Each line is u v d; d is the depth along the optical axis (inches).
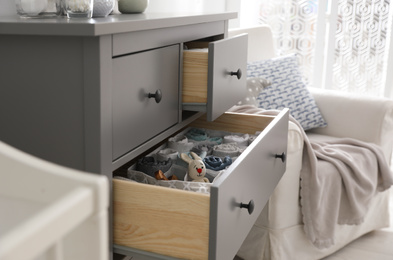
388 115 88.3
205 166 52.3
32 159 24.0
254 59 100.6
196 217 39.4
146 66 43.5
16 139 40.0
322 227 76.7
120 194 41.1
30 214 24.1
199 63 51.2
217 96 52.6
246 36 62.4
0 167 24.2
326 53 124.8
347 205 79.7
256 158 49.7
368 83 124.4
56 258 19.1
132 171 48.6
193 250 40.0
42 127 39.0
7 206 24.5
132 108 41.8
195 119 61.0
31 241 17.2
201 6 109.9
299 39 123.8
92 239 22.5
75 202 20.2
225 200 40.3
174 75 49.7
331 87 126.0
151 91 44.9
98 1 46.8
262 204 54.6
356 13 121.5
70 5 43.1
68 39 36.8
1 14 47.9
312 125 92.2
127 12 57.9
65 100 37.9
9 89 39.3
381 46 122.3
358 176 79.0
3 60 38.9
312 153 75.6
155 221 40.7
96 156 37.9
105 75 36.9
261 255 76.3
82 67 36.8
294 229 76.7
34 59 38.1
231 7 124.3
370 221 88.9
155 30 43.9
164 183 46.4
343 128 91.7
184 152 58.0
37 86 38.5
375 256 84.8
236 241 45.2
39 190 23.6
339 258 83.7
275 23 123.8
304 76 125.6
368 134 89.0
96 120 37.2
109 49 37.0
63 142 38.7
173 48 48.9
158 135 47.9
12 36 38.3
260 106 88.7
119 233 41.8
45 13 46.8
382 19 121.0
